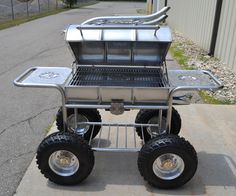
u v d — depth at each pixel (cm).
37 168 338
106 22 335
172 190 305
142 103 298
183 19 1272
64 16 2066
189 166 295
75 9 2800
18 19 1806
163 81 316
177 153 290
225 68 732
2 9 2259
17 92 585
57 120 376
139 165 298
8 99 551
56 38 1184
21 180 320
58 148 296
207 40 904
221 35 787
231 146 385
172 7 1547
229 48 729
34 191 304
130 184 313
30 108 512
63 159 303
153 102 298
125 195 298
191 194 300
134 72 337
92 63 337
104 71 337
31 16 1995
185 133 414
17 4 2445
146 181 316
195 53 909
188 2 1166
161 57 326
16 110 504
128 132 408
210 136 408
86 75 333
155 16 325
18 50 966
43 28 1457
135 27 299
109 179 320
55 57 873
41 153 298
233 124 443
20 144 395
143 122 373
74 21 1755
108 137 397
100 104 300
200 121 450
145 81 322
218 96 554
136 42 311
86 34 307
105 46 320
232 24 707
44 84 293
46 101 542
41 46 1029
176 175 299
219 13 796
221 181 320
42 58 862
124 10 2862
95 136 389
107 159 353
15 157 365
